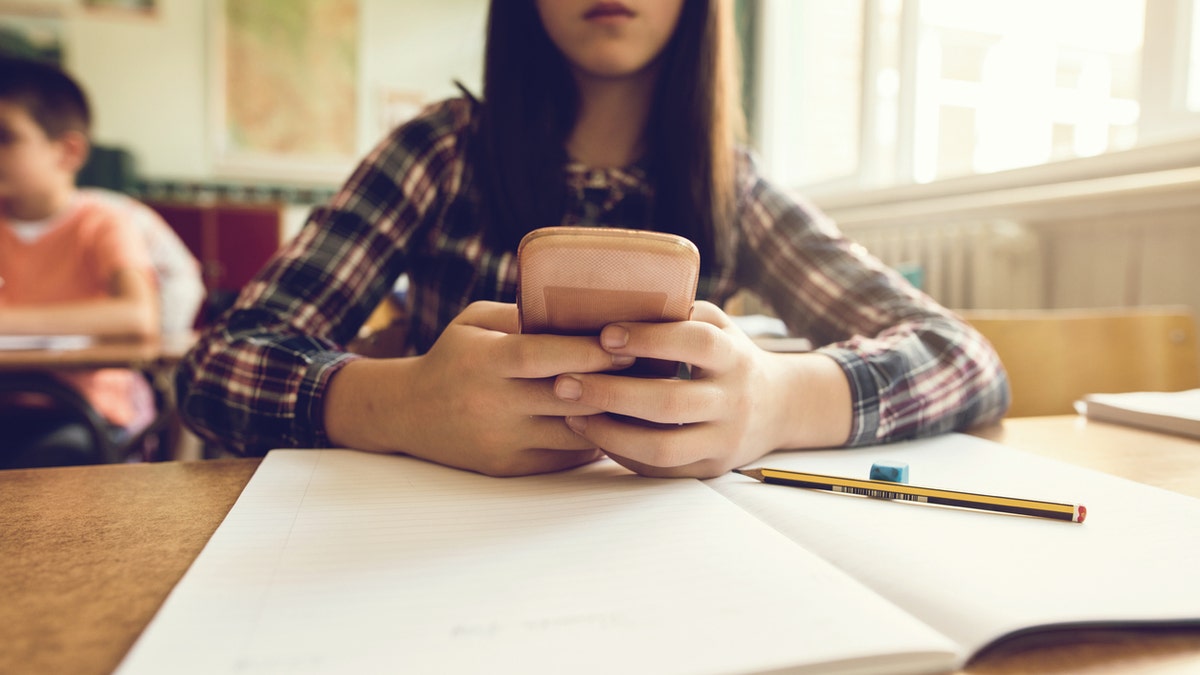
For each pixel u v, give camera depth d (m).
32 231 1.57
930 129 2.38
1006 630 0.23
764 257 0.82
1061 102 1.87
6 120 1.48
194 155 3.66
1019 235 1.60
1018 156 2.01
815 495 0.39
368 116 3.88
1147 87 1.54
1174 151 1.39
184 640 0.21
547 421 0.41
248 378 0.54
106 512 0.36
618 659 0.21
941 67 2.34
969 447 0.53
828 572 0.27
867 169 2.52
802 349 0.60
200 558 0.28
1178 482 0.45
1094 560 0.29
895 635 0.22
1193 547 0.31
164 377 1.37
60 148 1.56
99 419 1.09
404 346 0.85
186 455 1.40
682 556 0.29
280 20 3.72
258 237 3.43
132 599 0.25
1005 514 0.36
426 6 3.92
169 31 3.58
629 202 0.76
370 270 0.69
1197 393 0.71
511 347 0.39
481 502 0.37
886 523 0.34
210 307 3.30
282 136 3.77
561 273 0.36
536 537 0.31
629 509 0.35
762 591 0.25
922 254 1.91
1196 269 1.31
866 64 2.49
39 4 3.40
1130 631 0.24
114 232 1.59
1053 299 1.61
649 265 0.36
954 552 0.30
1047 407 0.84
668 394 0.39
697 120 0.74
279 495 0.37
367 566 0.27
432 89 3.96
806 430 0.50
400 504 0.36
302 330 0.62
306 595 0.25
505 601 0.24
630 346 0.38
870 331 0.68
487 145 0.71
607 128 0.79
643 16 0.67
